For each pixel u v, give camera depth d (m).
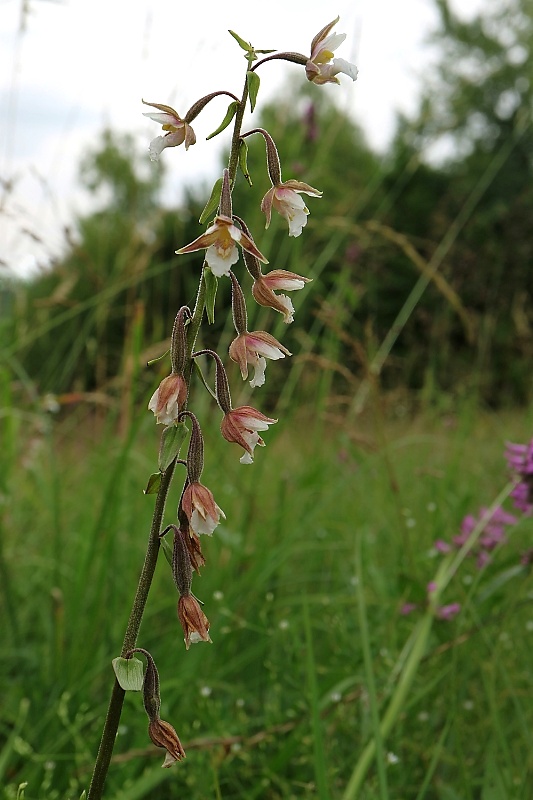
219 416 0.76
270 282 0.29
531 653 0.55
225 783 0.48
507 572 0.49
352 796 0.39
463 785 0.44
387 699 0.48
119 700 0.29
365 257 1.07
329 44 0.28
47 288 0.94
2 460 0.69
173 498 0.68
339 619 0.53
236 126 0.28
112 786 0.46
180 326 0.28
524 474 0.52
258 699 0.55
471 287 1.16
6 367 0.75
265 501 0.78
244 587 0.60
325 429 0.90
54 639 0.56
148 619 0.60
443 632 0.51
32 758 0.45
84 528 0.64
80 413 0.88
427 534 0.70
